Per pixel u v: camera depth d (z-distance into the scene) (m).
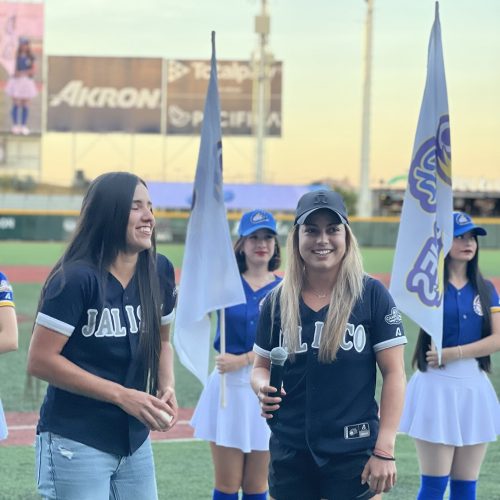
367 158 37.97
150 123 51.69
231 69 51.09
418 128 5.46
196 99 51.56
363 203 38.19
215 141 5.69
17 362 11.05
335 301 3.76
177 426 8.27
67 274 3.64
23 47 50.00
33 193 50.78
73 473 3.66
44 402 3.81
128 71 51.44
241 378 5.40
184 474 6.71
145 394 3.63
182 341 5.62
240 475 5.41
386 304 3.81
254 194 41.31
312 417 3.77
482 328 5.51
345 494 3.77
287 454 3.82
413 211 5.39
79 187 51.56
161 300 3.90
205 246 5.55
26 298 17.91
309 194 3.87
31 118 50.47
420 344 5.53
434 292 5.26
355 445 3.75
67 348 3.70
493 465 7.03
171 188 43.22
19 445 7.43
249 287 5.63
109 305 3.69
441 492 5.43
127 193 3.71
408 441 7.83
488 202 47.16
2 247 32.59
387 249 34.06
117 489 3.82
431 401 5.45
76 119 51.59
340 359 3.75
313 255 3.79
